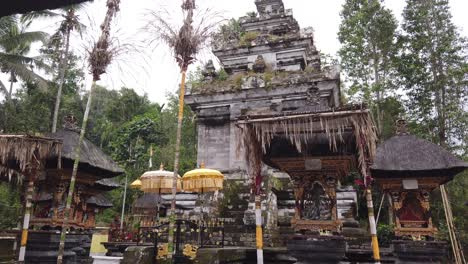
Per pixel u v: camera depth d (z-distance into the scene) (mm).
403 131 12773
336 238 9180
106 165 12812
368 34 29609
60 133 12523
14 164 10930
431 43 27469
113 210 36156
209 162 22172
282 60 24969
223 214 17828
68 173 11672
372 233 8039
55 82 33500
